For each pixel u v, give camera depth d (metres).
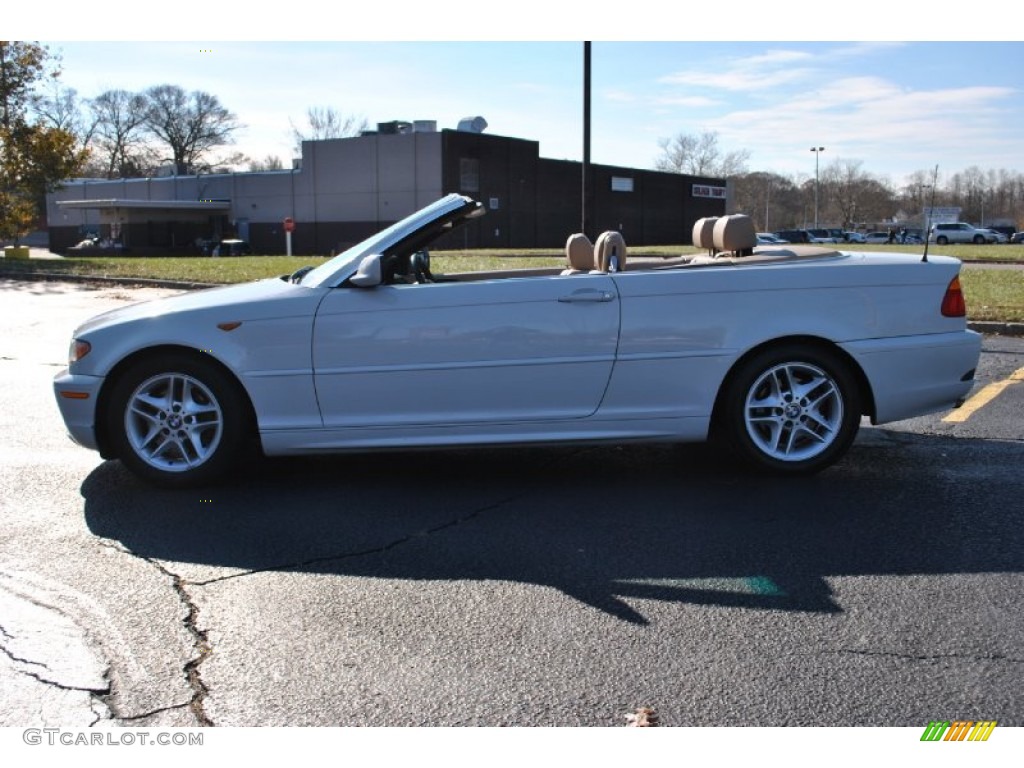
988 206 106.12
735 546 4.17
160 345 4.89
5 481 5.26
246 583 3.80
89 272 22.89
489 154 52.12
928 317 5.07
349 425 4.93
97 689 2.97
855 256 5.28
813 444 5.19
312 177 54.28
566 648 3.22
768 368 5.03
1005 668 3.05
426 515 4.64
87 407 4.95
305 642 3.28
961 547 4.13
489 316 4.87
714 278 4.94
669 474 5.33
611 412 4.96
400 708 2.85
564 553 4.11
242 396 4.98
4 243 75.25
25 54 31.67
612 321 4.89
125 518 4.61
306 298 4.90
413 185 50.72
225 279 19.61
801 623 3.39
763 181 100.50
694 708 2.84
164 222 56.88
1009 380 8.31
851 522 4.47
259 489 5.10
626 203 61.88
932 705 2.84
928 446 5.95
